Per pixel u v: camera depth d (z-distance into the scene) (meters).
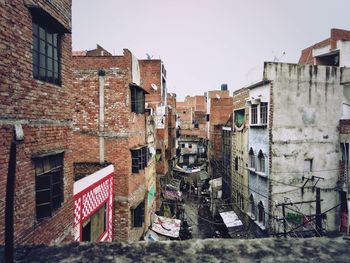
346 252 2.89
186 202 31.92
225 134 29.83
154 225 19.72
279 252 2.88
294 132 16.78
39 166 6.84
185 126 62.12
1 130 5.41
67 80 8.31
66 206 8.19
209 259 2.74
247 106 20.67
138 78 15.84
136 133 15.12
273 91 16.53
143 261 2.71
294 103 16.78
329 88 17.19
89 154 13.52
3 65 5.43
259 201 18.33
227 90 56.59
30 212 6.41
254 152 19.12
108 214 12.73
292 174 16.78
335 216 17.08
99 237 11.62
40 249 2.98
